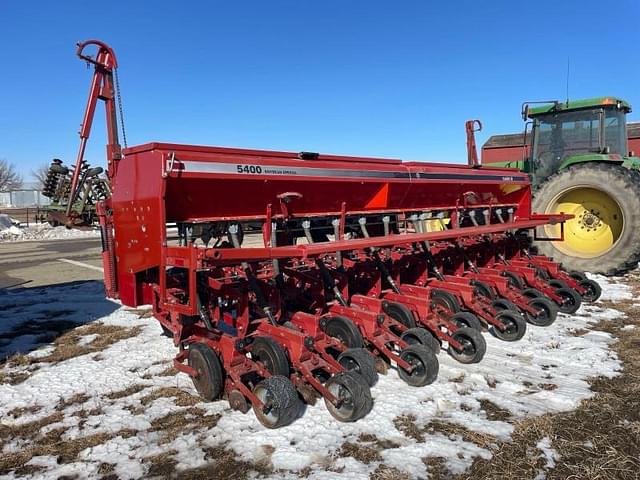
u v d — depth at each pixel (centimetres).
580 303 597
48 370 469
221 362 383
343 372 354
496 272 615
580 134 915
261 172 436
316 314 458
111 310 711
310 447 314
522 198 767
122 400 397
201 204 418
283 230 502
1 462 310
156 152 386
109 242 498
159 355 503
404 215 611
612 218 819
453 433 328
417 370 402
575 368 436
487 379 414
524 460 293
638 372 422
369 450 309
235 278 445
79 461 308
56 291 878
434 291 535
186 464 300
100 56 526
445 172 622
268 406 332
